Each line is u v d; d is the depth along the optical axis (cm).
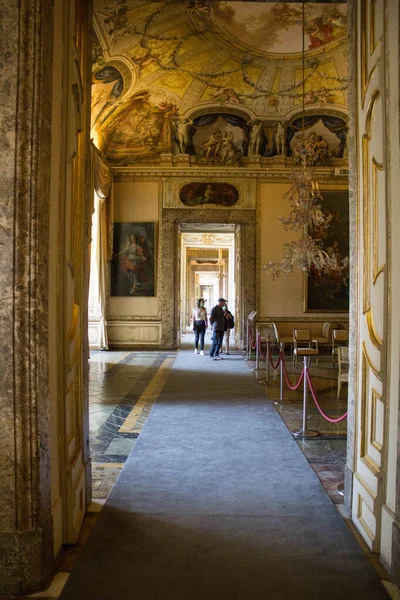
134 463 507
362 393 371
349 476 388
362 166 379
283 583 291
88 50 410
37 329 285
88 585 288
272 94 1425
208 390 916
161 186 1564
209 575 298
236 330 1727
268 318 1560
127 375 1086
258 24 1125
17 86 282
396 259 311
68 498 335
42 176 289
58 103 322
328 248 1559
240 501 410
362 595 280
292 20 1110
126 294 1583
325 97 1434
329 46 1224
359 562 316
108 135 1543
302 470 487
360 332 380
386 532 311
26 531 283
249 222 1560
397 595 281
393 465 310
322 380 1039
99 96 1296
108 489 442
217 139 1551
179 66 1295
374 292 353
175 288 1583
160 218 1569
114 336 1587
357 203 392
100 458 529
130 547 332
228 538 346
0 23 283
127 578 296
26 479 284
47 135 297
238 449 557
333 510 395
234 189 1560
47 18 295
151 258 1577
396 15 311
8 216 281
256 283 1562
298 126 1550
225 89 1406
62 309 329
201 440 593
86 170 401
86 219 401
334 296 1566
